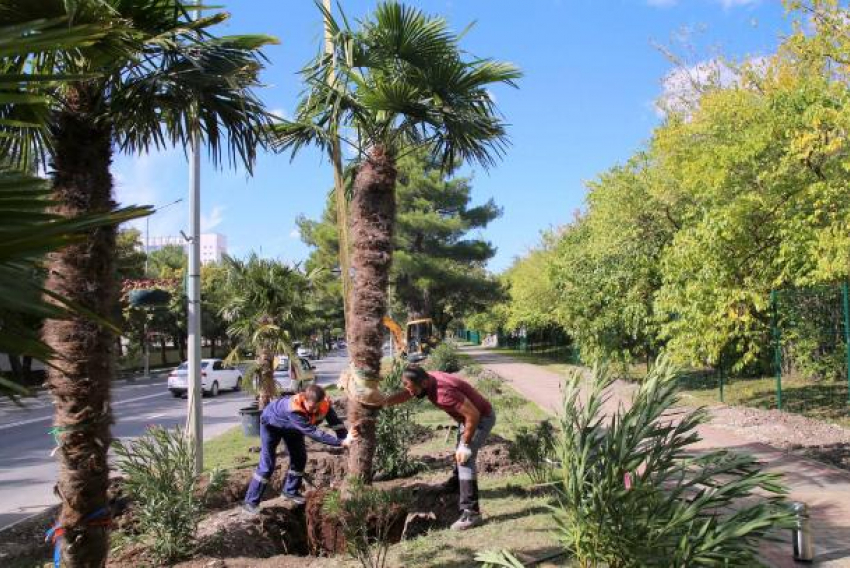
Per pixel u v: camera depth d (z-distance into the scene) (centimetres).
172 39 472
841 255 1060
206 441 1270
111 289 453
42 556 610
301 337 1411
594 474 432
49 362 244
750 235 1274
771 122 1235
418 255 4022
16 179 242
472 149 781
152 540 581
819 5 1205
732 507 616
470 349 7300
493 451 908
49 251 207
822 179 1209
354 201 741
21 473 1162
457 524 605
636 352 2111
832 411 1227
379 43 714
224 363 1384
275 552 636
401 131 751
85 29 198
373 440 715
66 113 444
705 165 1312
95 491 451
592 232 2267
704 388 1720
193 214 909
